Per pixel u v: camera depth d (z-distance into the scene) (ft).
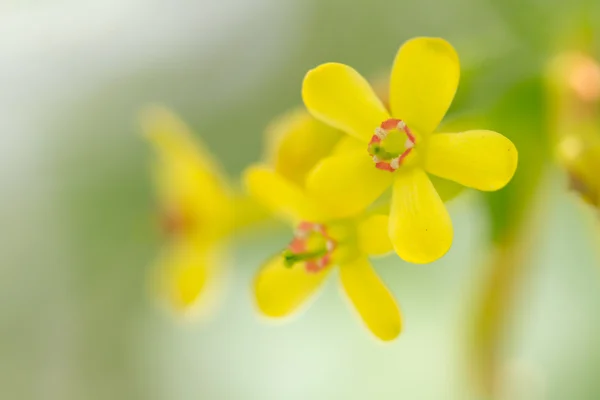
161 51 0.66
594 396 0.60
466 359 0.46
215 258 0.50
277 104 0.63
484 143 0.39
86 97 0.68
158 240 0.67
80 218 0.68
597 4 0.47
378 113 0.40
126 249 0.68
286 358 0.68
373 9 0.59
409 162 0.40
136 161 0.67
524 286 0.46
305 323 0.67
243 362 0.69
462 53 0.47
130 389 0.71
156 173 0.66
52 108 0.68
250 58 0.64
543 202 0.46
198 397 0.69
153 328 0.70
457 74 0.39
